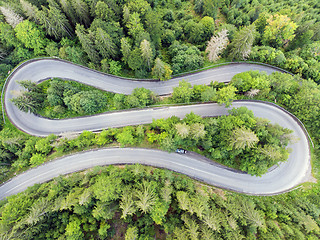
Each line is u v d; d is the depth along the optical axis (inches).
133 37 2401.6
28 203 1589.6
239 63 2768.2
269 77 2340.1
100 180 1654.8
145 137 2314.2
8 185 2138.3
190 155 2256.4
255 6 3221.0
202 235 1486.2
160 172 1990.7
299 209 1910.7
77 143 2140.7
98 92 2495.1
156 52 2662.4
